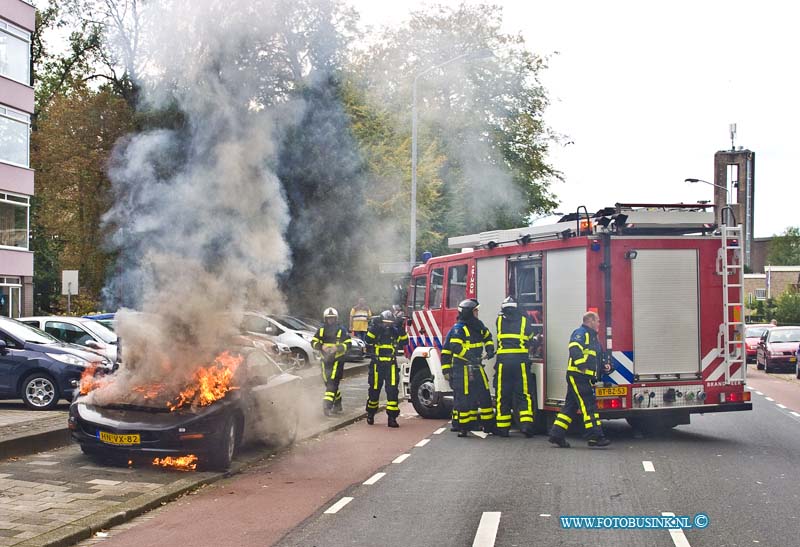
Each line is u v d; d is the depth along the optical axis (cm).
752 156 8581
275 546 698
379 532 739
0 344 1486
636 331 1229
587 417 1194
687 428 1448
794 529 743
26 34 3412
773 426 1480
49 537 697
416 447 1234
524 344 1313
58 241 3894
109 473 989
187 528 764
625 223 1225
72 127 3033
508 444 1252
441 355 1363
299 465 1094
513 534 727
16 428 1198
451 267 1573
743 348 1265
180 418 1002
